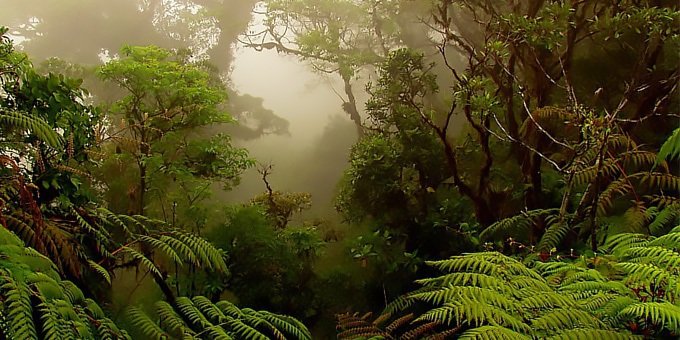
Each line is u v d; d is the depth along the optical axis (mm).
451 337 2654
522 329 1575
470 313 1551
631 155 3064
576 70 5504
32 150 2521
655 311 1425
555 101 5297
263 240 4660
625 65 5344
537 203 4645
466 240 4750
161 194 4727
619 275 2008
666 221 2648
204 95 4734
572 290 1824
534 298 1604
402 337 2188
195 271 4379
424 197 5297
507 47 5020
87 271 2754
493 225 3912
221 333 2277
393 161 5238
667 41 4531
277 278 4707
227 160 5535
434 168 5285
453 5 6664
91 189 3844
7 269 1581
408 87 5344
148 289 4152
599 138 2795
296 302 4727
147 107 4746
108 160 4312
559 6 4598
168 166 4633
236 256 4586
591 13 5996
